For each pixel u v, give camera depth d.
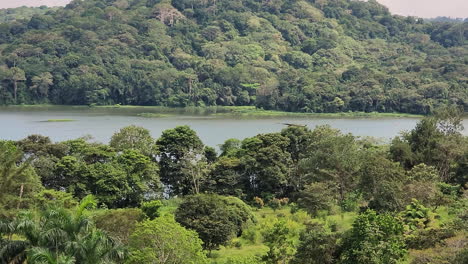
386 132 148.50
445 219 55.69
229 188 77.69
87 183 70.94
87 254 31.11
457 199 64.44
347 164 71.69
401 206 60.09
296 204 72.31
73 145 78.19
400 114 199.75
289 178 79.75
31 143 75.38
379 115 198.00
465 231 42.44
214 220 53.81
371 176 64.88
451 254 35.12
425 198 61.44
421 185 62.66
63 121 163.00
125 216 48.16
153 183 75.69
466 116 182.62
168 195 80.75
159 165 82.00
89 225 32.59
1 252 31.86
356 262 37.84
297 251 41.50
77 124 155.38
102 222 47.03
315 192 67.12
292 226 57.28
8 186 45.47
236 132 143.88
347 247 39.50
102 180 69.50
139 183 72.31
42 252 29.31
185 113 199.00
